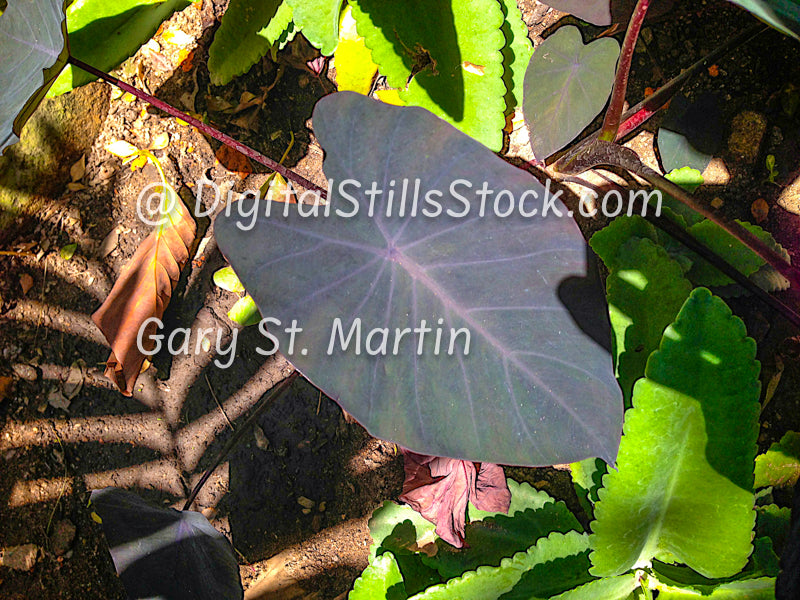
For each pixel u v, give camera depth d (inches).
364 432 29.2
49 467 29.3
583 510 27.3
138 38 26.2
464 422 17.9
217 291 30.4
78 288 30.5
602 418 17.5
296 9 26.5
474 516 25.5
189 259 30.7
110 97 31.4
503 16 24.9
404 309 18.6
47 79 20.8
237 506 28.9
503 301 18.5
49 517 28.9
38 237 30.9
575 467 25.0
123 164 31.3
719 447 19.6
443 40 24.5
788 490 25.9
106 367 29.3
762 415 27.4
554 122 25.7
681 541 21.6
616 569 21.7
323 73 32.2
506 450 17.7
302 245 18.5
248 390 29.8
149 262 29.4
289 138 31.8
